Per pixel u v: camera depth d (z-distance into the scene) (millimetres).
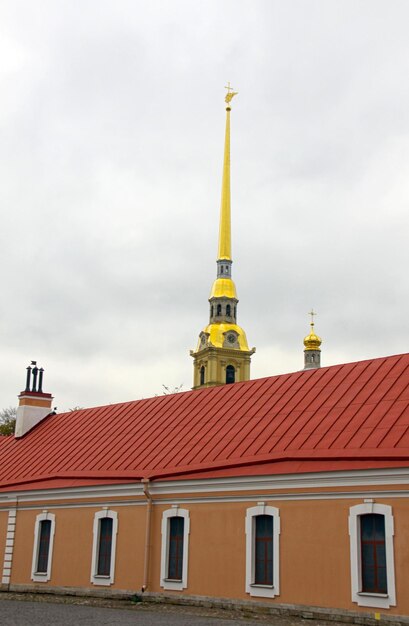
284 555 29281
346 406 32031
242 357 133500
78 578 36906
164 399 43781
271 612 29016
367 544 27250
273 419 34312
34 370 50938
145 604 32906
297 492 29453
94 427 44688
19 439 48812
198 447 35406
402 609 25656
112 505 36625
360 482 27594
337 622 26938
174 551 33594
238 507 31344
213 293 138000
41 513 39875
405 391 30922
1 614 29312
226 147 140875
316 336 89938
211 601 31188
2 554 41125
